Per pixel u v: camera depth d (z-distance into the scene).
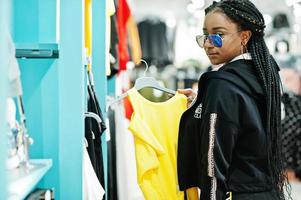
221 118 1.44
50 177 1.35
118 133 2.04
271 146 1.58
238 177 1.52
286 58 4.93
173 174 1.85
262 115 1.56
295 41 5.01
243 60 1.58
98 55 1.96
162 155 1.83
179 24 5.53
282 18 5.08
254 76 1.55
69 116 1.36
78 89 1.35
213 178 1.45
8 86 0.82
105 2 1.96
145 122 1.83
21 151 1.13
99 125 1.65
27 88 1.34
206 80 1.56
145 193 1.77
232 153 1.51
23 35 1.33
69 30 1.35
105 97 1.95
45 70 1.35
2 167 0.79
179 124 1.74
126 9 2.79
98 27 1.96
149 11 5.79
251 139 1.50
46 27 1.33
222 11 1.58
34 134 1.35
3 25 0.78
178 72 5.36
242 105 1.47
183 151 1.71
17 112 1.28
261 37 1.62
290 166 4.48
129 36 2.98
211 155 1.44
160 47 5.34
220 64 1.73
